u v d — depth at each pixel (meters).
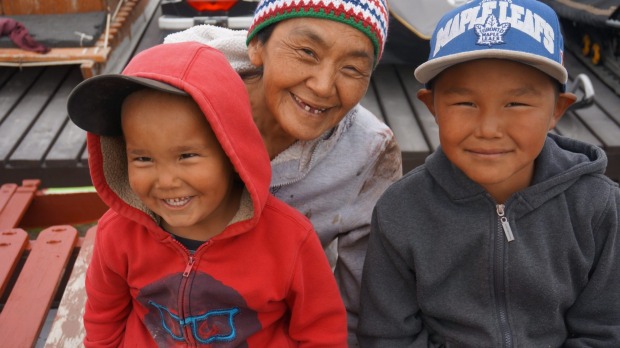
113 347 1.41
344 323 1.36
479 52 1.09
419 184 1.37
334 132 1.43
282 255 1.23
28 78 3.81
